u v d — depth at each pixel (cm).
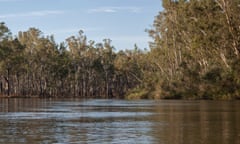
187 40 10381
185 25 9831
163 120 3325
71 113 4347
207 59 9981
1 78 15088
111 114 4150
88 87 17150
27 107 5784
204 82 9200
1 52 13212
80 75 16925
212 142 2045
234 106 5531
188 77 9738
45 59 15538
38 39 15775
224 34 7925
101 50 17700
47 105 6556
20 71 15162
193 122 3095
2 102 8131
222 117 3534
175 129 2625
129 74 16825
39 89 15825
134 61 16400
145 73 12681
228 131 2483
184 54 10975
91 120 3400
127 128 2727
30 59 15338
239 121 3134
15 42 14000
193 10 8194
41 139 2198
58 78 16062
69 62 16012
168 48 11488
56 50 15838
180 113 4153
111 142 2088
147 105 6297
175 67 11169
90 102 8244
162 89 10206
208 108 5034
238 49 8000
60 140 2164
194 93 9388
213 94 8894
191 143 2020
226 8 7869
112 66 17212
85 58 17212
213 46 8138
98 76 17400
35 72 15700
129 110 4859
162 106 5831
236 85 8600
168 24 10938
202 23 7925
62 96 16175
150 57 12812
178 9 9681
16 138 2239
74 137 2278
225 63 8744
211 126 2778
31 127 2825
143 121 3256
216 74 9088
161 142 2070
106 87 17500
